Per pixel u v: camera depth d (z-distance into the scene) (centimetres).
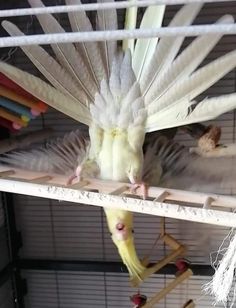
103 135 36
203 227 57
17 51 50
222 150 41
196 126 43
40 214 66
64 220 66
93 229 66
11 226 65
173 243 54
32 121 57
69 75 34
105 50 34
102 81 34
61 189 29
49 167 40
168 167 41
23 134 47
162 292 53
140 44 33
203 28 18
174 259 55
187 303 56
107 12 33
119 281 67
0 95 36
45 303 71
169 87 32
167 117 34
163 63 32
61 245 68
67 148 43
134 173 35
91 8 19
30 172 35
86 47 34
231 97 31
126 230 38
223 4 48
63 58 33
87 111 35
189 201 31
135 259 41
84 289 69
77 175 34
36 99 37
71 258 68
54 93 33
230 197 31
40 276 69
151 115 34
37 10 20
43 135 49
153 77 33
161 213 27
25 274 69
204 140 41
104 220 65
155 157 41
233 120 54
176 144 44
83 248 67
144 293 67
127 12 33
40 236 68
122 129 36
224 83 52
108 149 36
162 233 55
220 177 42
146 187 33
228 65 30
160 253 63
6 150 42
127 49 33
